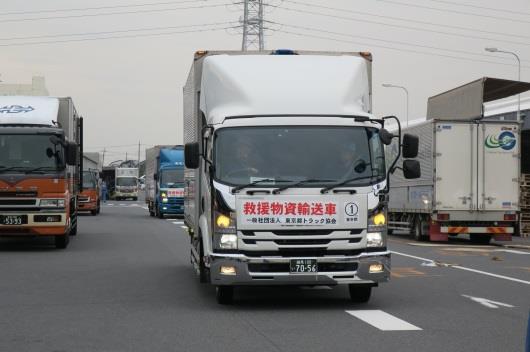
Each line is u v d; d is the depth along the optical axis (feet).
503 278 47.96
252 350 26.07
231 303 36.83
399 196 91.30
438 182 79.82
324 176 34.09
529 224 95.61
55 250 68.23
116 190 281.95
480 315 33.37
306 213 33.45
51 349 26.50
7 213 64.18
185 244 75.31
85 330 30.04
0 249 69.31
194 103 41.50
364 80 38.09
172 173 131.44
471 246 77.36
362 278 33.60
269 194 33.53
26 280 46.55
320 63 37.68
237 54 40.16
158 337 28.50
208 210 35.45
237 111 35.22
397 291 41.73
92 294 40.52
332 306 36.22
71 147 65.26
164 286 43.86
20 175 64.23
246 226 33.30
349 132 34.96
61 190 65.16
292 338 28.14
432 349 26.09
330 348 26.30
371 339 27.86
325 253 33.65
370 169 34.47
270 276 33.22
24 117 65.51
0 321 32.19
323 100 35.63
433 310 34.86
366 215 33.88
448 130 79.92
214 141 34.58
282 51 39.50
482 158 80.12
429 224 82.58
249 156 34.27
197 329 30.12
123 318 32.86
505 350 25.91
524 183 95.30
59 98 71.46
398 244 79.87
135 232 93.71
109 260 59.16
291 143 34.55
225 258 33.27
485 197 80.02
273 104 35.32
